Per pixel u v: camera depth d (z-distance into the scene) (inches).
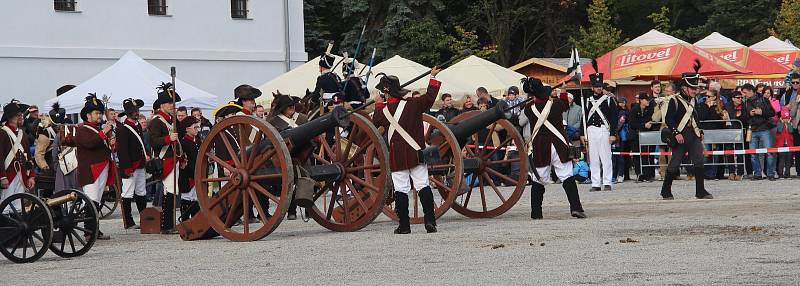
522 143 645.3
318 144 634.2
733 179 940.6
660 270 394.0
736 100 948.0
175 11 1373.0
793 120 930.1
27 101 1258.0
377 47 1881.2
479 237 526.6
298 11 1491.1
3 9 1242.0
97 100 628.1
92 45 1307.8
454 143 617.9
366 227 618.5
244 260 471.8
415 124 558.9
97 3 1312.7
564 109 628.1
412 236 545.6
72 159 658.8
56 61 1279.5
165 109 649.6
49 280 431.5
